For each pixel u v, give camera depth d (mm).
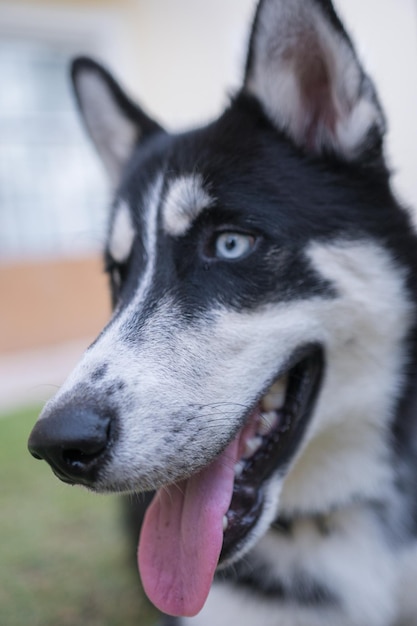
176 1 1897
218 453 461
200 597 453
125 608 607
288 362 489
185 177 514
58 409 435
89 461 432
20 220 1813
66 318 1739
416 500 522
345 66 519
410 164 1449
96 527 738
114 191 602
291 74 536
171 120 1930
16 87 1781
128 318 483
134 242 522
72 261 1746
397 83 1627
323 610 510
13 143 1794
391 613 512
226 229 498
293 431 500
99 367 453
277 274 491
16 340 1664
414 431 529
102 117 634
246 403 473
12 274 1651
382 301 511
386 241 521
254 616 509
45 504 792
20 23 1718
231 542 472
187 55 1938
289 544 516
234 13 1976
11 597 623
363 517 522
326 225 507
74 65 627
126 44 1852
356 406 513
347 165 527
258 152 521
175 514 476
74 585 638
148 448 441
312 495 519
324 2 510
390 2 1632
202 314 482
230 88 560
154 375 456
